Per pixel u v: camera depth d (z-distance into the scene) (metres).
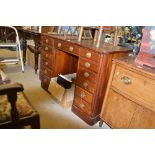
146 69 1.17
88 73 1.55
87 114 1.67
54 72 2.07
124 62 1.27
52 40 1.94
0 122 0.95
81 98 1.70
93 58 1.46
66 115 1.80
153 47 1.36
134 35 1.72
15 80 2.49
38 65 2.76
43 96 2.13
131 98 1.28
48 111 1.83
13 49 3.89
